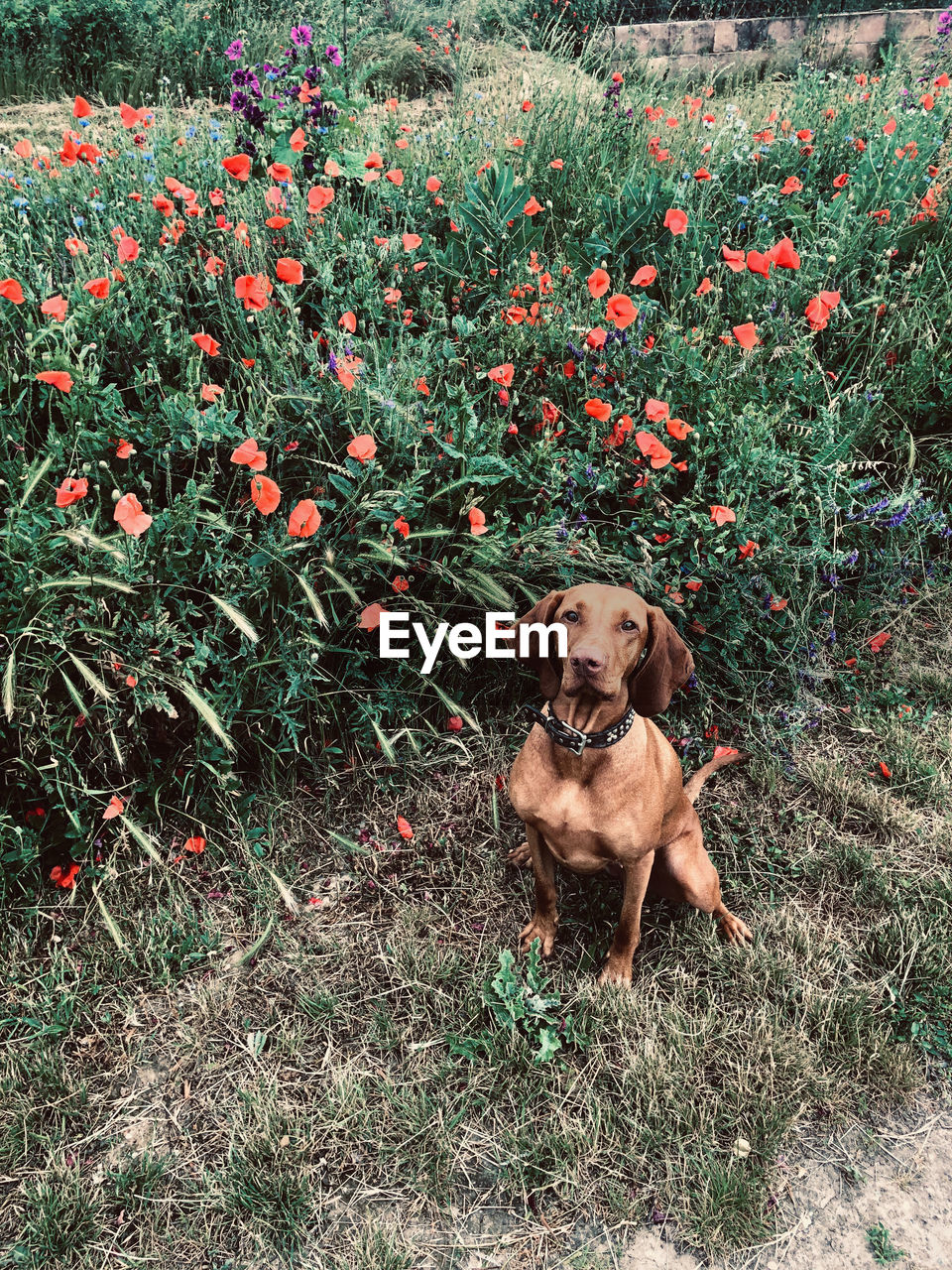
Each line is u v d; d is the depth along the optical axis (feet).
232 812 5.18
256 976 4.69
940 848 5.33
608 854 4.38
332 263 6.15
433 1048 4.39
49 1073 4.18
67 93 13.23
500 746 5.78
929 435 7.14
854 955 4.82
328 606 5.38
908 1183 3.96
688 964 4.78
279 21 13.66
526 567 5.58
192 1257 3.72
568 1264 3.69
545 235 8.09
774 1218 3.83
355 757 5.64
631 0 17.19
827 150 9.00
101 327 5.44
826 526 6.47
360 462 5.12
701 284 6.73
